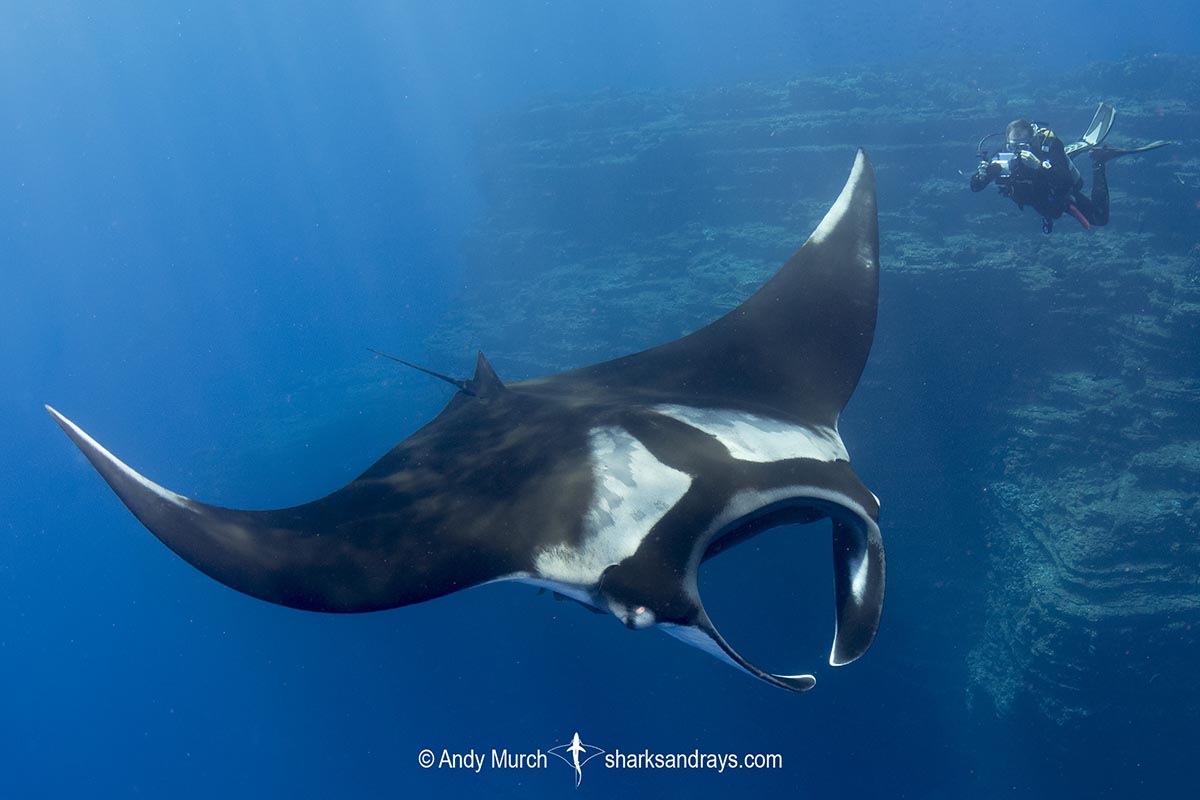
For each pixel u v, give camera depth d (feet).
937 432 81.25
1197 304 65.92
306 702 125.80
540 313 117.80
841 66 148.36
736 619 95.40
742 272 94.94
